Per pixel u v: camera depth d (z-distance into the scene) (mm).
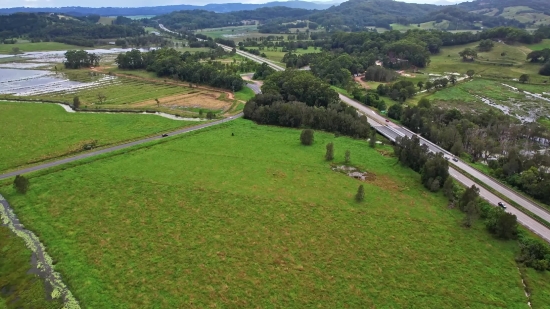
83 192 87562
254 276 63562
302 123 142250
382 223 80312
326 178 100000
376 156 115875
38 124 134875
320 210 84438
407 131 139125
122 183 92312
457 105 184125
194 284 61125
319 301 58875
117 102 174500
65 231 73312
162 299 57844
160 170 100188
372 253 70625
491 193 92250
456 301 59938
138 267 64375
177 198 86562
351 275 64750
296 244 72375
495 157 121125
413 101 189125
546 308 58750
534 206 86875
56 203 82875
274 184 95500
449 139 124938
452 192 91188
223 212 81938
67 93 192250
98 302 56938
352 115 142625
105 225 75562
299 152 116938
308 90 161500
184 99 183625
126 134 126688
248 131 135000
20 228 74562
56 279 61562
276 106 144250
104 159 105375
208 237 73250
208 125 138875
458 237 76375
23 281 60844
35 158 106000
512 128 139500
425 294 61188
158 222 77250
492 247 73500
